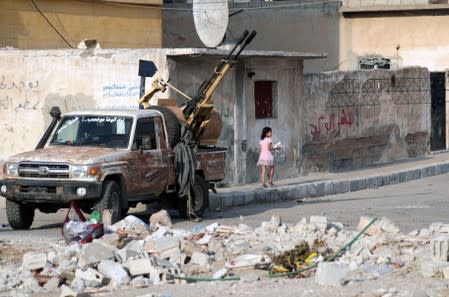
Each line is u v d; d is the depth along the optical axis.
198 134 28.45
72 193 23.55
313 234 20.70
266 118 38.06
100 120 25.66
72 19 40.12
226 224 25.91
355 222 25.86
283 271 17.42
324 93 41.44
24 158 24.11
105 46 41.31
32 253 18.08
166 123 26.45
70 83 34.31
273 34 54.38
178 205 26.95
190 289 15.85
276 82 38.53
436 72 51.22
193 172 26.61
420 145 48.50
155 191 25.75
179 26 50.50
